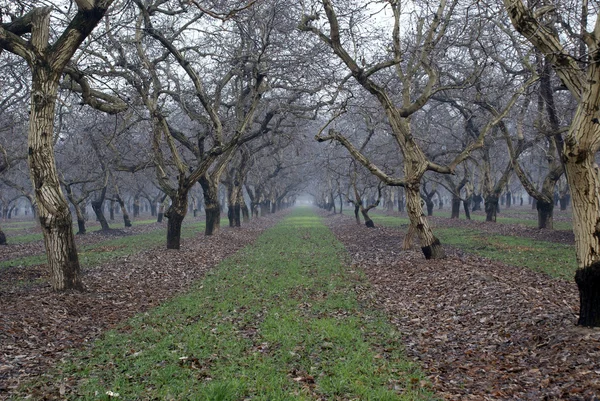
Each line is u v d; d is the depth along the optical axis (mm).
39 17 12336
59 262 13102
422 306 12500
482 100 23703
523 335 9031
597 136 8062
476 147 18125
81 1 12125
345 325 10547
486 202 37969
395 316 11570
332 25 16016
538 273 15711
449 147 41469
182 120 40156
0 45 12195
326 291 14570
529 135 32500
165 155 34156
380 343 9453
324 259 21906
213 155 22000
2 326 9641
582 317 8578
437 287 14062
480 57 21312
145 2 20391
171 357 8547
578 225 8539
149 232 39438
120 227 46625
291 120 32906
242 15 19344
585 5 9305
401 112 18391
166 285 15867
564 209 54250
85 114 29234
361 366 8000
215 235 31094
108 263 19250
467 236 28203
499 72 27969
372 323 10859
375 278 16875
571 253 19828
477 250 22219
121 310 12430
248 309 12359
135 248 25469
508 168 36406
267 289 14922
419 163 18203
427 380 7453
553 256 19250
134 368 8109
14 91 24375
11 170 37688
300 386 7273
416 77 24797
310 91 25703
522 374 7359
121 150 36875
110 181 45094
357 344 9219
